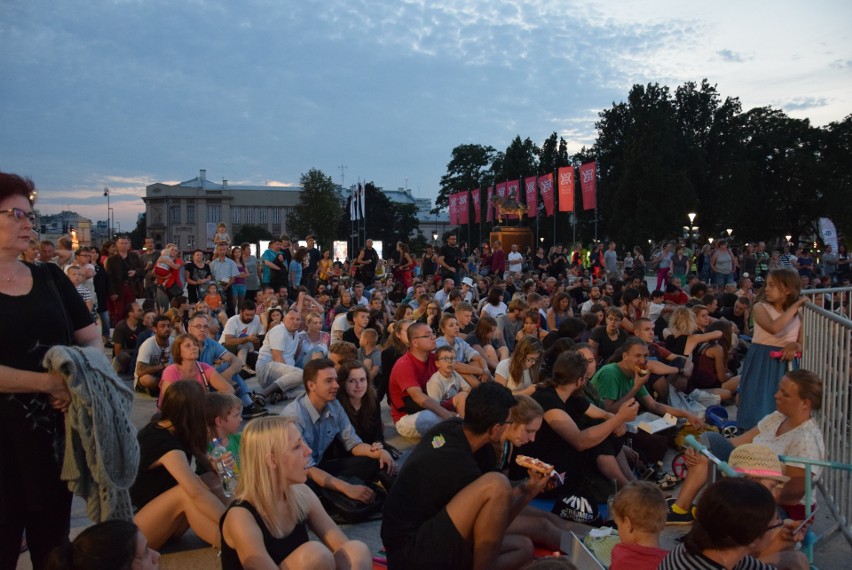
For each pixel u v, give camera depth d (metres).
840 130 65.19
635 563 3.39
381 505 5.31
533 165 71.31
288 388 8.98
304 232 72.06
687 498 4.89
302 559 3.27
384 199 92.00
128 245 13.88
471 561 3.50
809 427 4.46
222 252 16.33
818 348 5.59
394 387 7.48
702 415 7.34
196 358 6.64
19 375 2.62
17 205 2.72
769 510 2.83
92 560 2.43
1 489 2.69
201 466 4.85
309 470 5.19
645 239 54.72
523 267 26.41
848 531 4.63
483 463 4.11
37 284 2.86
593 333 9.34
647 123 56.44
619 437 5.75
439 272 20.03
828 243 32.00
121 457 2.86
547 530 4.37
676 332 8.66
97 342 3.15
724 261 22.03
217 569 4.23
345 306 13.50
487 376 8.27
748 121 68.12
